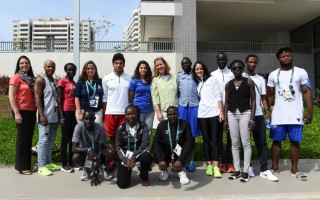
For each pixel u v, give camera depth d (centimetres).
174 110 546
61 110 632
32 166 671
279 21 2077
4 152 741
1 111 1362
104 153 573
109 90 621
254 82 590
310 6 1764
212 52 1936
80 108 620
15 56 1902
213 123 599
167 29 2388
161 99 604
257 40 2675
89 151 558
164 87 604
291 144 603
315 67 2039
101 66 1884
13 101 599
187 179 557
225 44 2044
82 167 614
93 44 1889
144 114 614
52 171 641
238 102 562
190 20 1516
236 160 579
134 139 543
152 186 542
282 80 591
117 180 533
